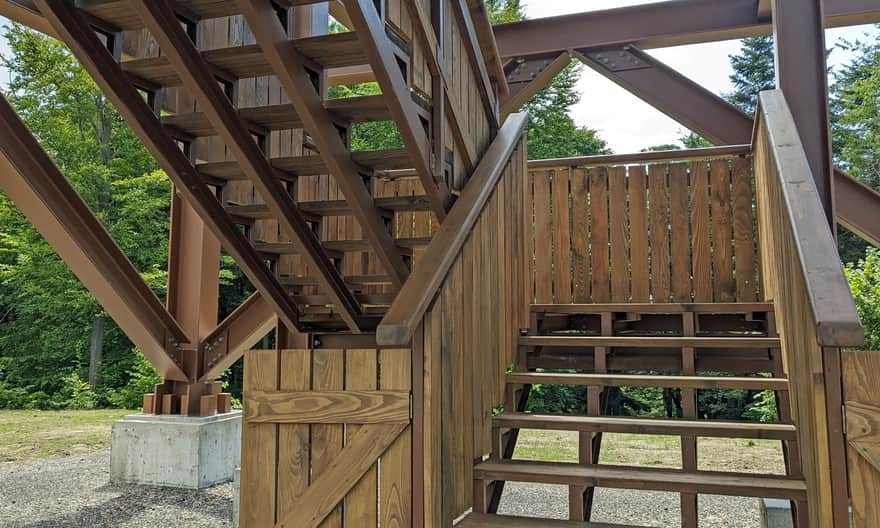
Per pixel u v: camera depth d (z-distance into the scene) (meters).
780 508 3.01
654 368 3.62
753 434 2.62
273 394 2.47
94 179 14.42
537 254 4.30
